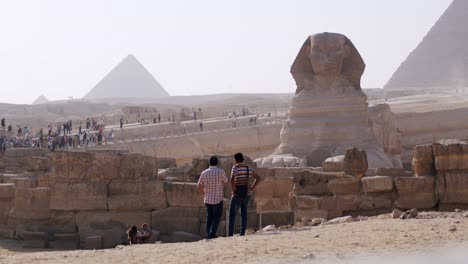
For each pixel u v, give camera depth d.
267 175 33.94
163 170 30.33
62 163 25.98
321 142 50.28
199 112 133.38
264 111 157.50
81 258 14.67
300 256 13.28
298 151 50.72
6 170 39.16
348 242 14.80
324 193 24.58
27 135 79.62
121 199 25.59
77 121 133.75
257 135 89.75
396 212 20.25
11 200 27.55
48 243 25.38
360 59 52.72
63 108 196.75
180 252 14.87
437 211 22.06
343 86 52.09
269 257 13.40
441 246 13.54
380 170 27.19
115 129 93.62
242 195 19.47
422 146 23.08
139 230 25.16
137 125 103.06
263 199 33.22
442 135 92.44
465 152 22.44
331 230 17.33
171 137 83.50
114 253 15.26
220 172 19.64
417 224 17.14
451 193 22.44
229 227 19.55
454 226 16.19
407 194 22.81
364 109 51.50
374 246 14.05
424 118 93.62
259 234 18.02
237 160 19.75
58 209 25.89
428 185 22.67
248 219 24.00
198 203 25.05
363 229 16.97
